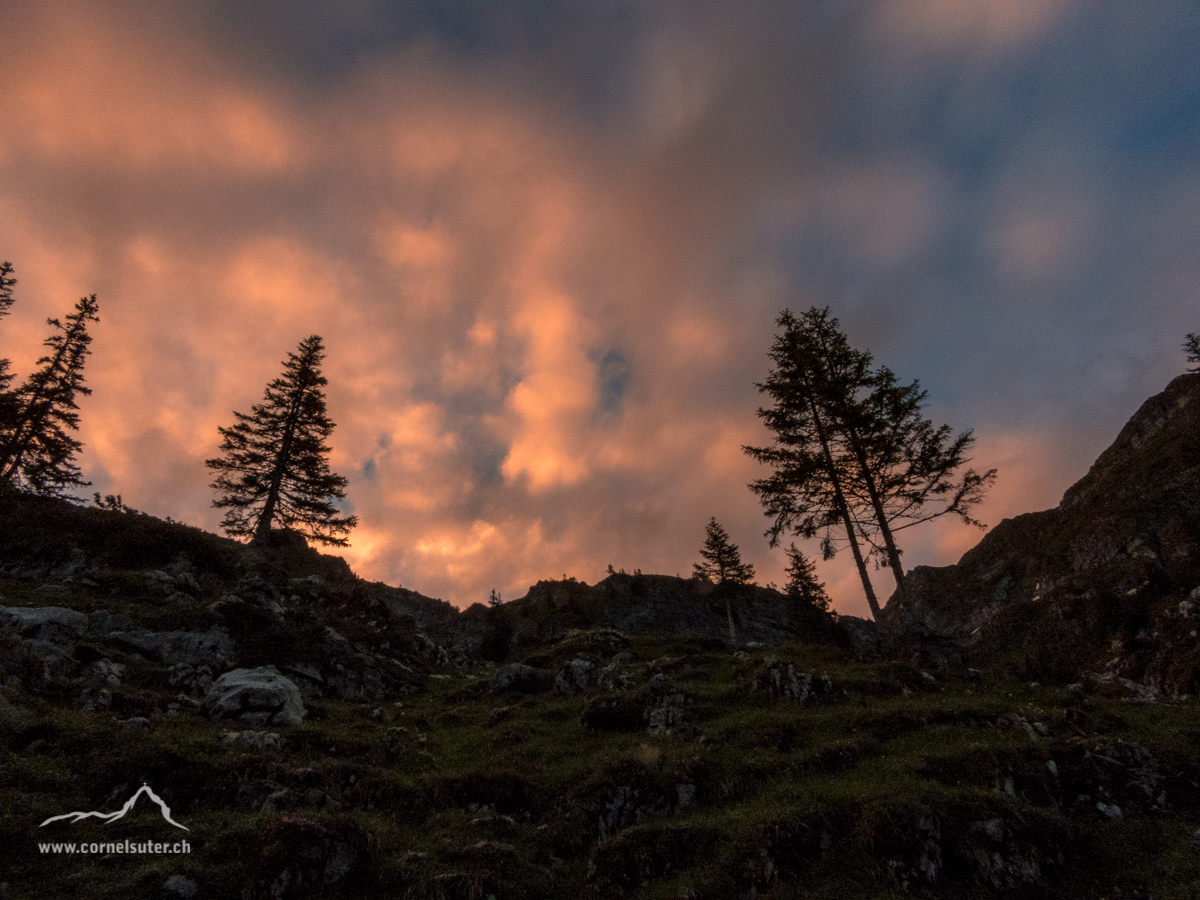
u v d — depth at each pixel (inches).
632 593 2999.5
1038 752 461.4
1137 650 1135.6
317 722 598.5
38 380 1337.4
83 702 460.4
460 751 616.4
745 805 448.8
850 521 979.9
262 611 774.5
